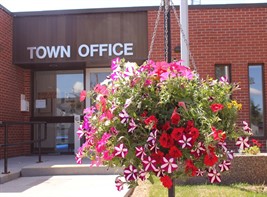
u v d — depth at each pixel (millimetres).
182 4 7008
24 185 7059
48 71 12055
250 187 6598
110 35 10922
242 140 3377
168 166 2959
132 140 3119
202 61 10930
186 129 3016
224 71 11055
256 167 6988
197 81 3377
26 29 11133
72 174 8227
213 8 10992
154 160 2992
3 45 10477
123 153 3014
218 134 2994
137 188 6785
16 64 11156
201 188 6492
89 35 10961
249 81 11000
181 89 3191
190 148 3029
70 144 11805
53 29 11062
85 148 3457
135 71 3289
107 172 8180
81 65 11531
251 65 11047
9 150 10742
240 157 7000
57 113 11945
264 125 10898
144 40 10883
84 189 6547
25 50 11109
